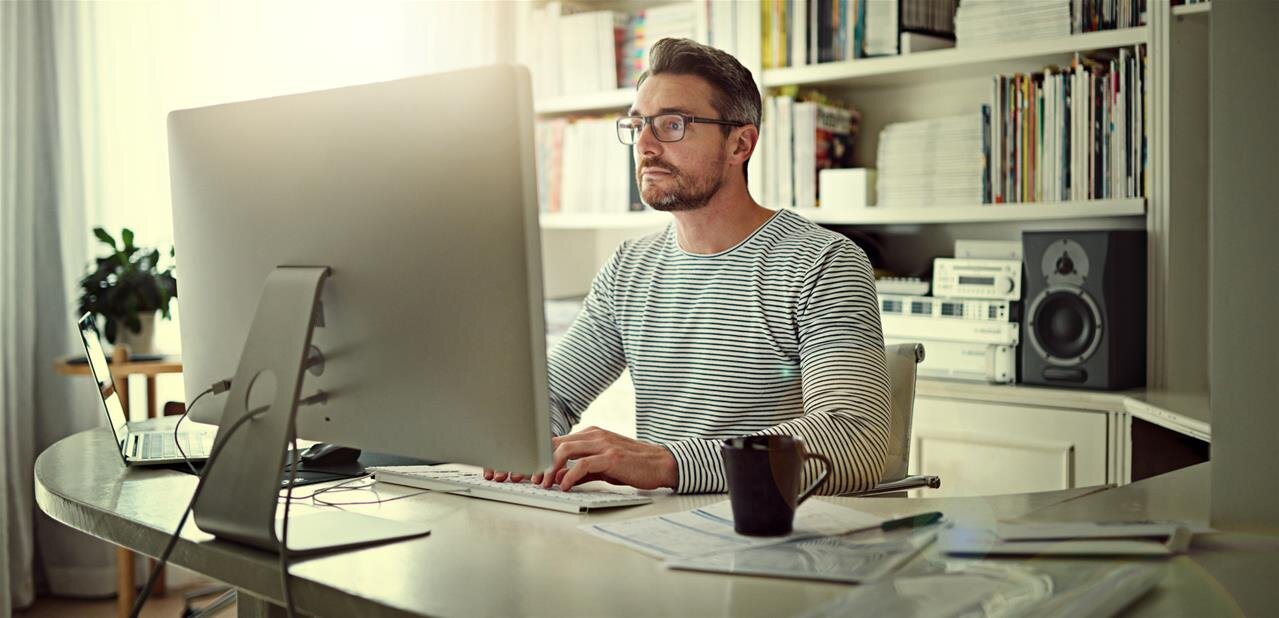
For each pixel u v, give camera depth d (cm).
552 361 185
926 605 82
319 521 110
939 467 269
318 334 109
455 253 97
